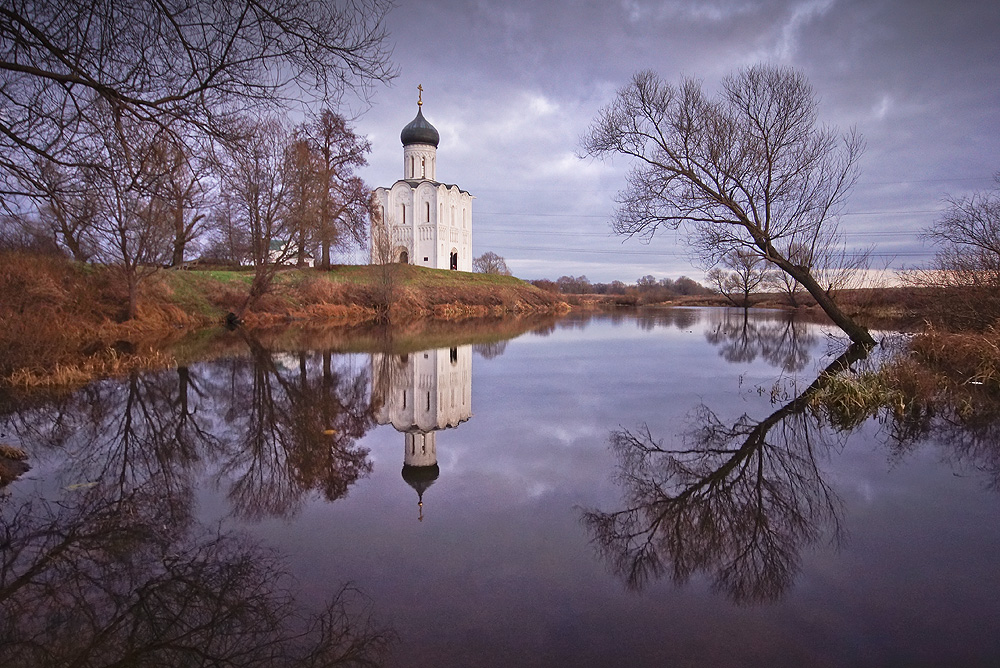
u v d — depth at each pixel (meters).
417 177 57.84
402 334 23.17
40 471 6.04
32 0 4.51
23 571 3.95
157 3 4.63
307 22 5.01
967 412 8.32
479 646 3.05
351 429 7.91
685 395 10.24
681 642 3.09
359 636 3.14
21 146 5.14
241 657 3.03
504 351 17.48
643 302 68.81
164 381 11.40
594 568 3.94
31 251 16.53
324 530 4.55
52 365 11.91
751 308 52.22
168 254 20.38
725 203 16.19
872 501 5.16
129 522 4.72
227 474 5.95
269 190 24.06
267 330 23.53
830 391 9.28
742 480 5.73
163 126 5.06
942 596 3.58
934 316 15.15
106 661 3.06
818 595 3.59
